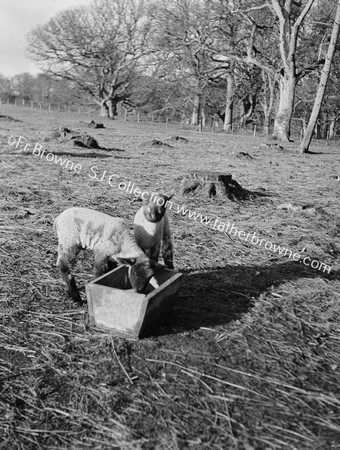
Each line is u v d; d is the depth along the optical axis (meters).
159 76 58.75
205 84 53.28
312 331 5.07
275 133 36.50
